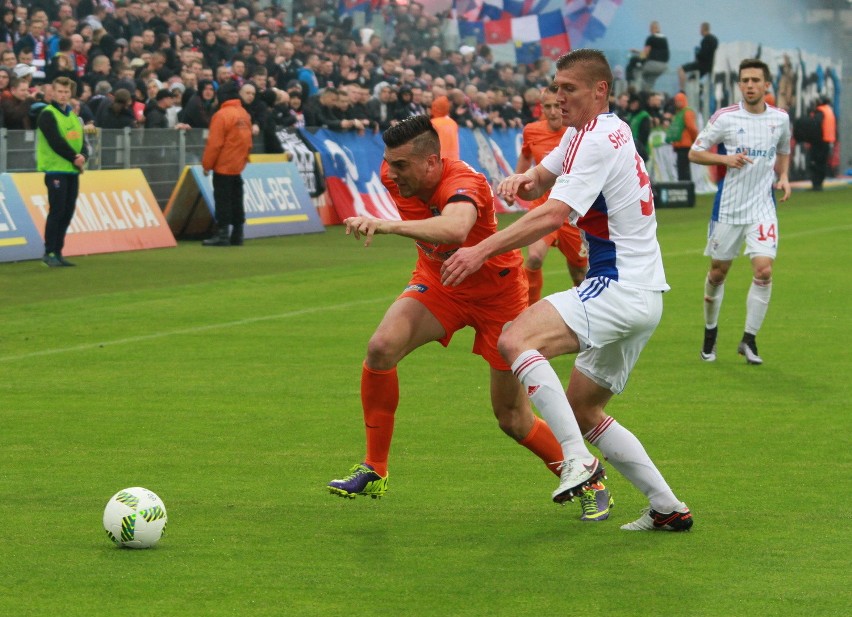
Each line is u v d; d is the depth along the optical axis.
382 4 55.88
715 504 11.27
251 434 14.20
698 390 16.69
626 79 60.31
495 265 10.91
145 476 12.33
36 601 8.64
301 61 44.72
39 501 11.38
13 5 39.34
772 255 18.55
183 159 37.94
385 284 27.88
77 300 25.02
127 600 8.67
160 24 41.41
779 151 19.11
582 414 10.34
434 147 10.53
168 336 21.02
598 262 10.12
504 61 59.38
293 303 24.94
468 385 17.09
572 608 8.50
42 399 16.09
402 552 9.84
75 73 35.78
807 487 11.86
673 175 57.81
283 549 9.91
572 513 11.05
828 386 16.94
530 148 20.16
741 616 8.34
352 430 14.41
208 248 35.41
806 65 70.94
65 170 29.95
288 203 39.84
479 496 11.62
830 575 9.20
